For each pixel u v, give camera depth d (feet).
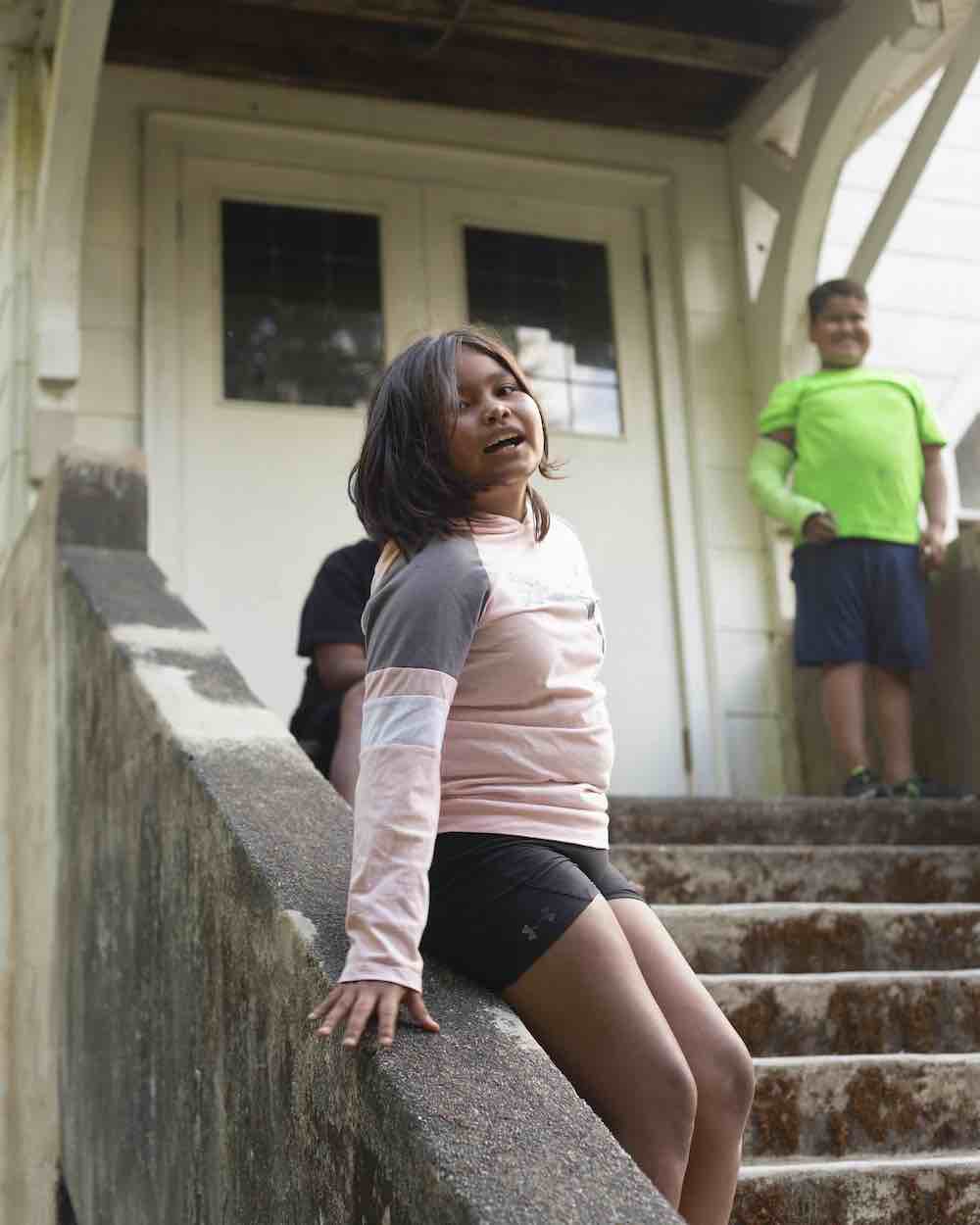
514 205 19.24
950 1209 7.90
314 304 18.24
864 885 12.49
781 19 18.44
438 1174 4.86
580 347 19.13
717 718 18.20
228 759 8.27
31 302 16.93
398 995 5.34
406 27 18.15
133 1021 9.37
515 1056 5.45
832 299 16.76
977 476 20.42
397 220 18.75
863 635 15.67
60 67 15.28
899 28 16.75
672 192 19.76
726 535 18.83
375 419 6.34
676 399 19.19
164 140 18.03
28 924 13.53
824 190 18.28
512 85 19.13
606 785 6.31
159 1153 8.60
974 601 16.44
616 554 18.57
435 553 5.96
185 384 17.52
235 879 7.26
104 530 12.58
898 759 15.74
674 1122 5.65
